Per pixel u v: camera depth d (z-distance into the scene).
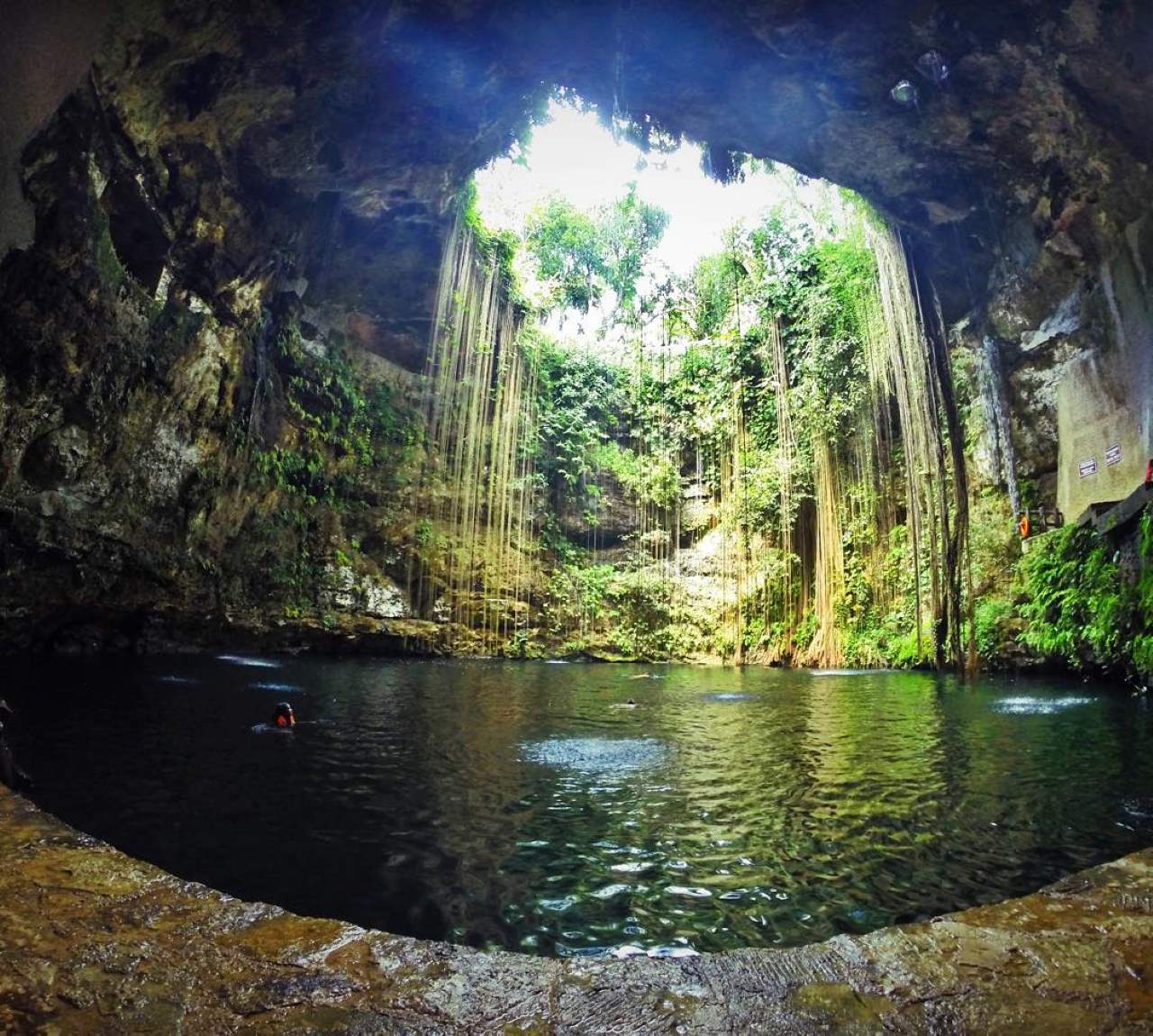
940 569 14.59
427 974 1.35
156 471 11.49
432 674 12.23
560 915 2.54
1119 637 9.98
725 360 21.22
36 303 8.45
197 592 12.62
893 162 10.75
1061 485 12.50
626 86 9.94
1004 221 11.30
